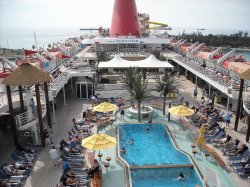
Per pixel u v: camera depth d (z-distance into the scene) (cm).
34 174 1474
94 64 3672
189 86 3572
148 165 1559
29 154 1639
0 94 2188
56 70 3172
